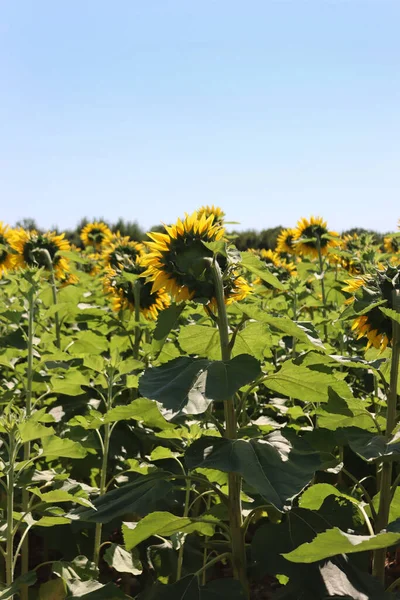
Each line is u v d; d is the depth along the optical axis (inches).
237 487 114.4
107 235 549.3
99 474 189.6
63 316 232.7
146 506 108.0
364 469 191.6
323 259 335.9
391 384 118.0
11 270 307.3
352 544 80.8
